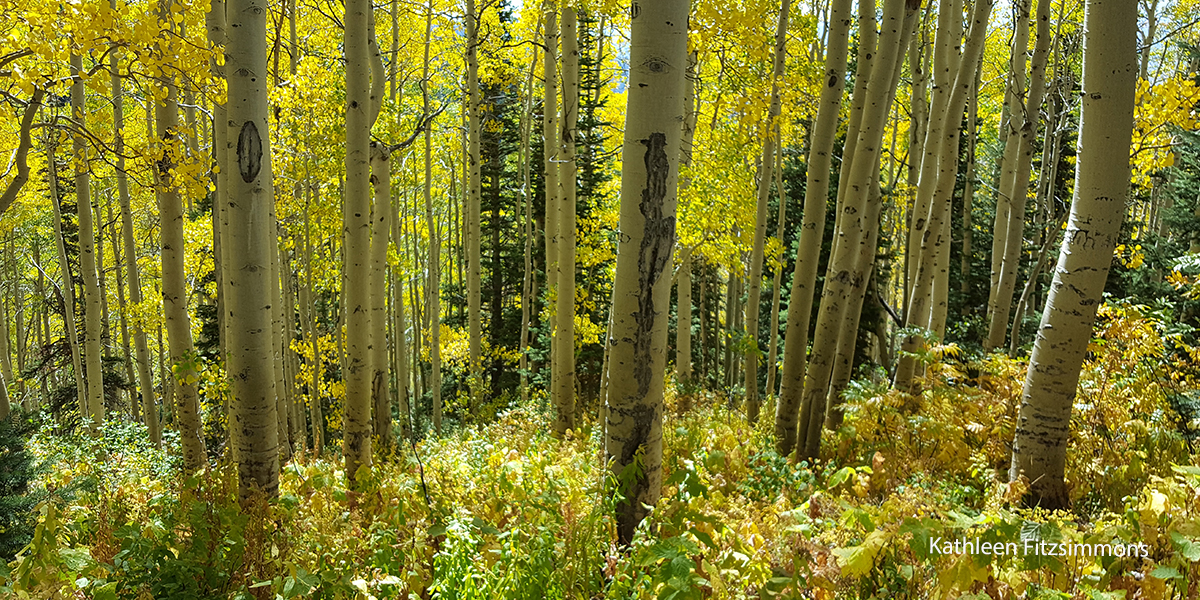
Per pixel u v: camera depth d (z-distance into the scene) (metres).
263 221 4.80
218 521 3.75
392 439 8.02
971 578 2.31
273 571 3.41
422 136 16.30
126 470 7.27
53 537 2.83
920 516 2.83
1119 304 5.49
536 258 17.58
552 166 10.77
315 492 5.07
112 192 15.61
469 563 3.04
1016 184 7.95
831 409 6.24
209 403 14.72
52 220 18.08
